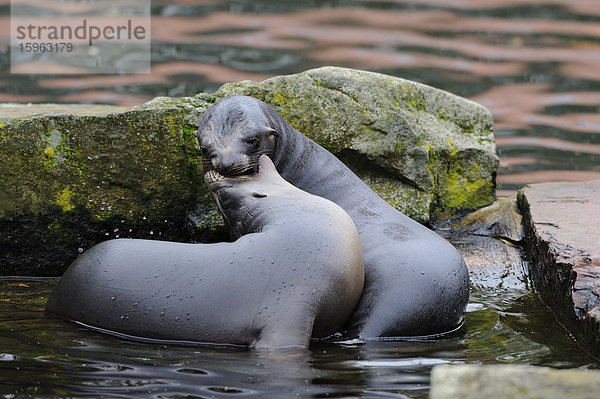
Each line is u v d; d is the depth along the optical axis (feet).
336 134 98.02
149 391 57.16
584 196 103.50
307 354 65.00
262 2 218.18
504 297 84.74
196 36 187.32
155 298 68.59
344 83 99.30
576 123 148.05
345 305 70.03
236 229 74.69
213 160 76.18
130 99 147.13
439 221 102.32
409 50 182.19
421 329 73.00
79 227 90.63
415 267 74.54
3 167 87.15
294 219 69.67
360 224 80.84
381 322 72.28
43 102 144.36
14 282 87.35
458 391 46.26
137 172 91.30
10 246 88.99
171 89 152.66
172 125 91.61
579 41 191.93
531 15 212.64
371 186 99.91
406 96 102.89
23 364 62.23
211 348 66.28
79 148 89.35
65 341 67.82
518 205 106.93
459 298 75.25
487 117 108.78
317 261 67.36
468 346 70.18
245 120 78.07
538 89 163.43
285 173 85.87
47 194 88.79
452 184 103.91
